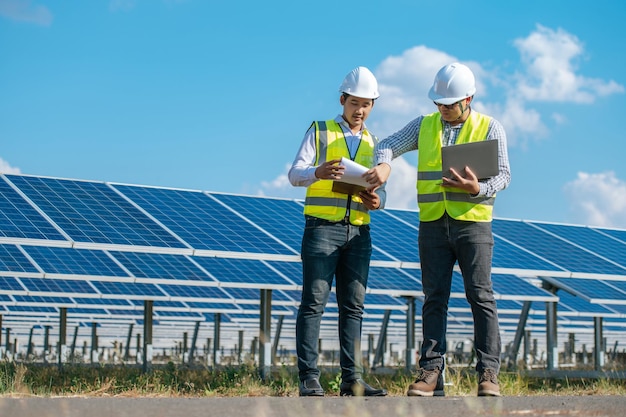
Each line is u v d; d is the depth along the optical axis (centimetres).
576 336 3353
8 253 1762
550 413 458
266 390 1015
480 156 677
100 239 1340
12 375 1177
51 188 1583
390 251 1562
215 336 2484
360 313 749
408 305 1855
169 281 1691
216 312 2478
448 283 703
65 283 2155
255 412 436
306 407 478
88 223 1419
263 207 1741
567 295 2620
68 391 984
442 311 705
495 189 689
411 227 1772
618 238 2036
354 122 762
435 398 562
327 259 729
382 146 729
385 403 514
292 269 1883
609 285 2050
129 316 2669
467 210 690
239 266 1869
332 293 2394
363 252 746
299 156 749
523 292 1806
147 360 1814
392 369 1875
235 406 470
